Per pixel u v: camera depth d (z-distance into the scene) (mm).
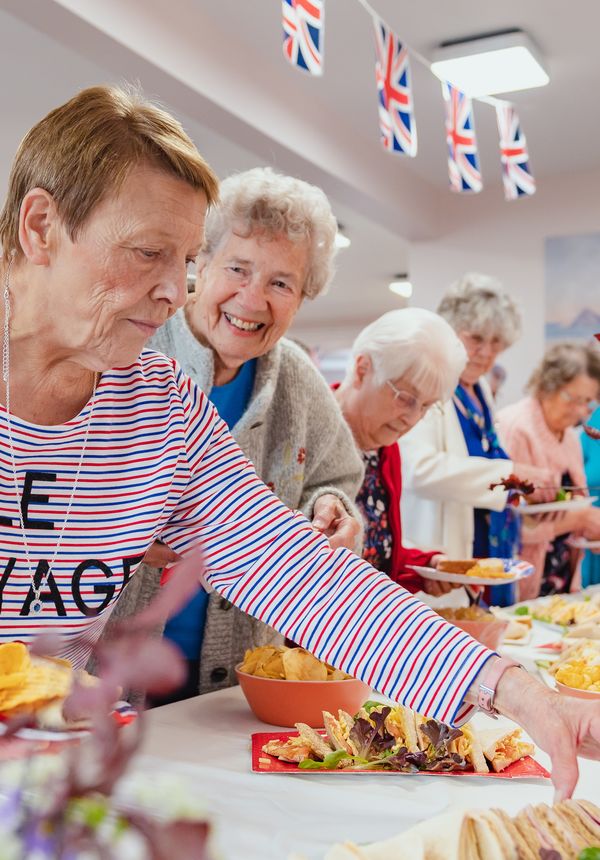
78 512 902
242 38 2973
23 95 3428
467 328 2848
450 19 2764
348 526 1386
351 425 1929
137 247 797
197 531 1013
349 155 3686
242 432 1440
